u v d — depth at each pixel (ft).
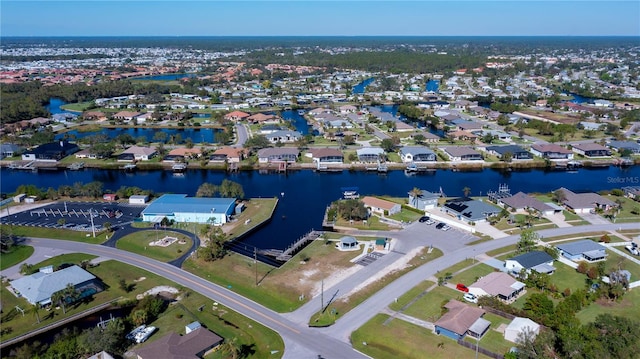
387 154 647.56
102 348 236.43
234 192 466.70
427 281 309.83
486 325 252.42
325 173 584.81
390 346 244.42
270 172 593.42
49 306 286.66
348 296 292.40
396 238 379.14
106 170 607.78
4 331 262.88
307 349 242.58
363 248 361.51
